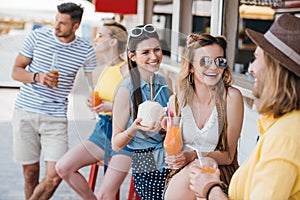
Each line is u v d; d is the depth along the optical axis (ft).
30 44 10.65
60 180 11.02
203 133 8.45
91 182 11.77
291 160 5.71
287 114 5.95
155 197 9.24
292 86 5.86
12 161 12.41
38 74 10.53
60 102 10.71
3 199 12.02
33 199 11.02
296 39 5.92
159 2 30.73
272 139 5.86
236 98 8.87
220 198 6.54
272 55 5.86
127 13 12.20
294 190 5.83
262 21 22.22
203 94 8.40
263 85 6.11
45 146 10.85
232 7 18.11
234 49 18.25
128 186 12.62
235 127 8.88
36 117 10.70
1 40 11.46
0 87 11.30
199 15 24.79
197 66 8.36
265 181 5.77
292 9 21.48
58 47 10.50
